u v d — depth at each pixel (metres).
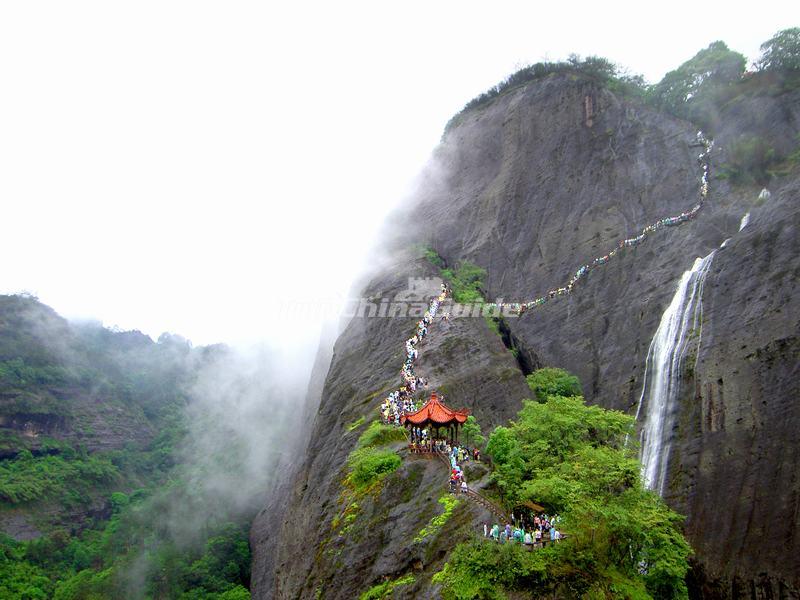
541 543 25.39
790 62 54.56
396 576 29.92
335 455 42.88
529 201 63.59
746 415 33.72
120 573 73.38
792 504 29.45
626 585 23.78
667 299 45.53
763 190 47.00
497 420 42.19
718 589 30.33
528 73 79.50
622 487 27.94
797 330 33.44
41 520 95.25
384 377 47.56
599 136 62.41
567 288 54.62
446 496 31.14
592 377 47.53
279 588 45.03
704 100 57.09
